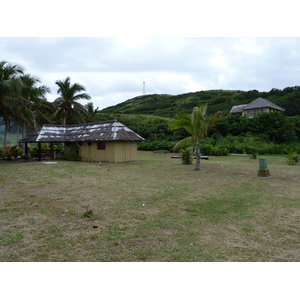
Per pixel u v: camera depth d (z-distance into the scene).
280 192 8.12
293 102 60.09
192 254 3.79
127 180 10.55
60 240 4.30
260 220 5.35
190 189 8.59
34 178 11.12
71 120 33.81
